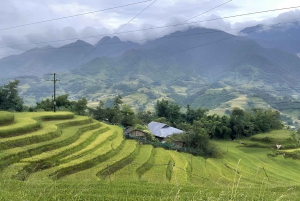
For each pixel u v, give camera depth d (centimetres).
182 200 1588
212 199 1514
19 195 1442
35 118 4709
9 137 3434
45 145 3472
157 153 5144
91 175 2953
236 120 10188
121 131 6072
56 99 9025
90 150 3906
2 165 2689
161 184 2514
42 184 2048
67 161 3288
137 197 1800
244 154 7375
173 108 11231
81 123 5488
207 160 5662
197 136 6650
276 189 2562
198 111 11362
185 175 3734
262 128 10494
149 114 11450
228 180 3778
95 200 1675
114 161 3706
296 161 7244
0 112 4128
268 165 6178
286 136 9419
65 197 1580
